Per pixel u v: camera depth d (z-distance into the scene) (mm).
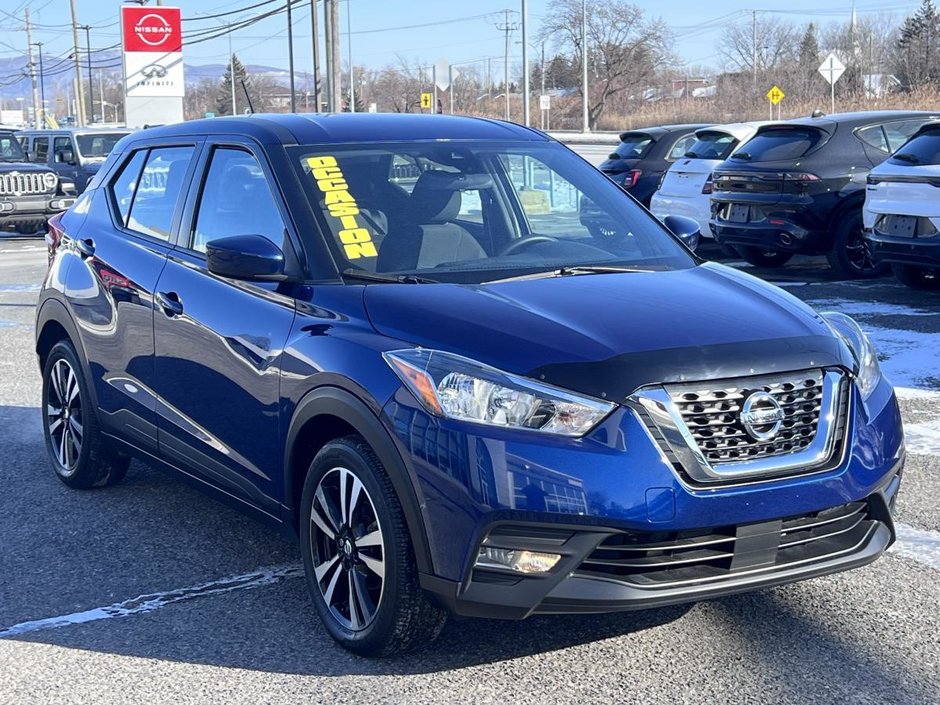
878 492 3674
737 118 62938
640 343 3500
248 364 4223
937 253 9953
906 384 7457
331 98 32906
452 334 3598
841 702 3426
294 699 3516
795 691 3500
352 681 3625
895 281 11898
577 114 83500
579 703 3445
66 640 4004
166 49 41344
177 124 5504
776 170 11992
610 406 3350
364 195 4449
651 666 3680
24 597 4418
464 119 5238
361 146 4691
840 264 12031
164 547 4961
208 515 5410
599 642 3861
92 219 5766
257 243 4125
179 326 4672
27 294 13133
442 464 3385
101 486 5844
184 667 3768
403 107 89250
